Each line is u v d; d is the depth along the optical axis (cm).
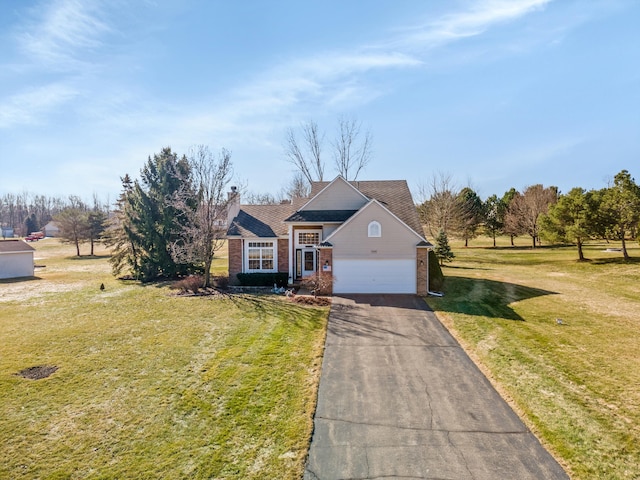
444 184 4603
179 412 838
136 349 1231
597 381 977
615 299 1903
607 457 677
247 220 2573
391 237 2041
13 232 9606
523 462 668
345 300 1903
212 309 1766
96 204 9938
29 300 2019
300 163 4156
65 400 895
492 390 941
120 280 2786
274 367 1080
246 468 653
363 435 754
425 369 1067
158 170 2817
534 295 1994
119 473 640
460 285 2295
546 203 4878
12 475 636
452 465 662
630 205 2897
